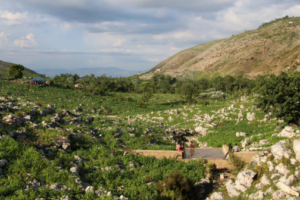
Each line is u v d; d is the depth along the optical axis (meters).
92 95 63.94
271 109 22.27
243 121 29.28
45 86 61.78
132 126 25.47
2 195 9.17
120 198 10.45
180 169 14.48
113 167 13.69
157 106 58.59
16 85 55.81
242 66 182.88
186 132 28.55
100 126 23.38
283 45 186.25
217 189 12.90
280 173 11.53
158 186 12.24
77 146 16.22
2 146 12.46
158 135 24.48
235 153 14.99
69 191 10.30
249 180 12.00
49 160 12.78
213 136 24.91
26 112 19.09
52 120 19.16
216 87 113.31
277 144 13.20
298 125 20.66
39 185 10.33
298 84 20.44
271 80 22.58
